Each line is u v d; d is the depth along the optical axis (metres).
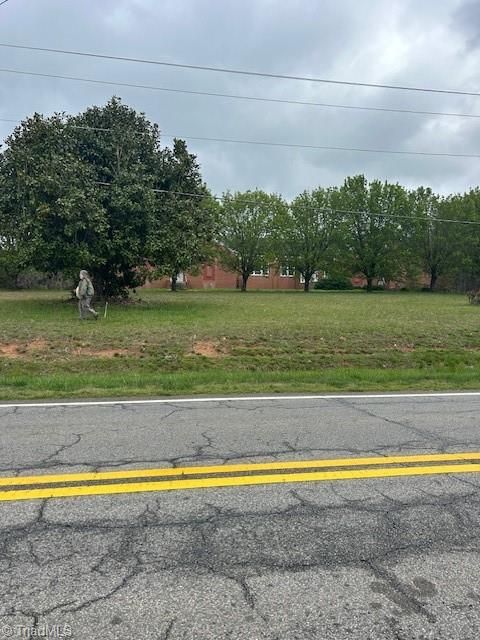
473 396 8.06
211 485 4.12
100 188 21.62
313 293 48.19
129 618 2.47
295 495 3.93
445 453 5.00
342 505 3.76
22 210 21.50
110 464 4.60
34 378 9.11
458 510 3.69
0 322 15.96
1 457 4.78
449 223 51.66
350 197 52.62
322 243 53.28
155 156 25.52
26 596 2.63
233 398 7.72
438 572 2.89
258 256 52.31
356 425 6.09
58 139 22.66
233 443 5.27
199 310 22.20
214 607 2.55
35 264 21.52
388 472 4.45
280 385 8.89
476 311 23.31
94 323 16.08
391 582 2.79
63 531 3.32
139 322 16.58
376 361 11.61
